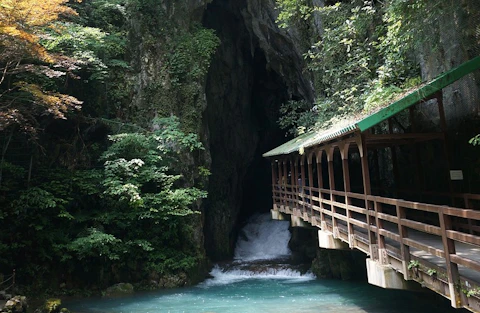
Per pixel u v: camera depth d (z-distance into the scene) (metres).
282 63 23.22
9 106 14.12
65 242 15.08
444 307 10.80
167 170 18.27
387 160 14.84
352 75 14.66
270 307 12.62
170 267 16.80
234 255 23.75
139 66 19.98
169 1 21.23
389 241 8.62
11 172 15.25
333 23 14.81
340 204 9.80
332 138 9.38
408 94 8.02
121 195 16.16
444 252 5.34
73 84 17.80
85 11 19.11
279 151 16.52
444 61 10.55
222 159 24.97
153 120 18.98
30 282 14.72
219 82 24.27
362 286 15.08
